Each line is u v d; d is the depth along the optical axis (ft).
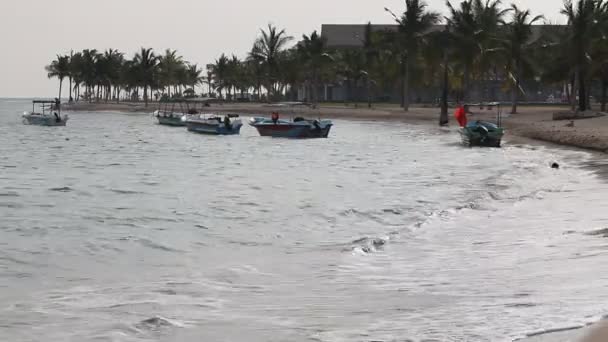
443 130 271.28
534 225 62.28
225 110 448.65
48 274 47.88
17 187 109.40
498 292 37.35
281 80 481.46
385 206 83.15
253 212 80.43
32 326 33.91
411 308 35.04
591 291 35.55
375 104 473.26
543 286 37.86
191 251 57.11
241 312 35.70
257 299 38.83
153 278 46.01
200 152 194.18
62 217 77.77
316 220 73.87
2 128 339.77
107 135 286.66
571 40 264.11
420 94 510.17
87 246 59.77
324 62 429.79
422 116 332.39
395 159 160.66
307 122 237.86
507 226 62.69
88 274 47.83
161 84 641.40
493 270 44.01
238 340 30.68
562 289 36.65
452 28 301.84
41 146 223.92
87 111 626.64
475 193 92.99
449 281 41.57
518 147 183.73
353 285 41.93
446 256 50.52
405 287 40.60
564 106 385.91
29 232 67.46
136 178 124.06
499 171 124.06
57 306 37.93
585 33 261.65
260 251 56.54
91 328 33.37
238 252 56.29
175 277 46.21
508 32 305.12
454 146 196.24
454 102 448.24
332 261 50.49
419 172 128.36
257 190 102.89
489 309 33.32
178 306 37.32
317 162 156.76
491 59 302.66
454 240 57.11
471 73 315.58
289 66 455.63
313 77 453.17
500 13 304.30
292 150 196.54
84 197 96.63
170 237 64.28
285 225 70.85
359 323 32.48
